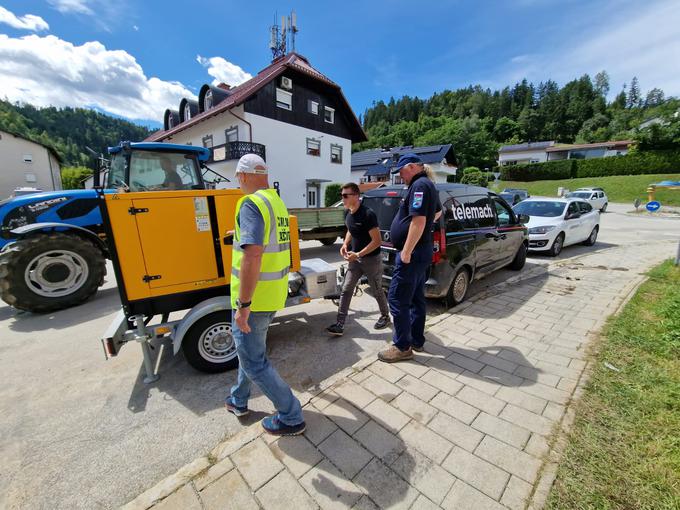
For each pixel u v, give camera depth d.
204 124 20.05
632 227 13.45
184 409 2.39
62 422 2.26
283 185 19.25
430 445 1.89
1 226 4.77
